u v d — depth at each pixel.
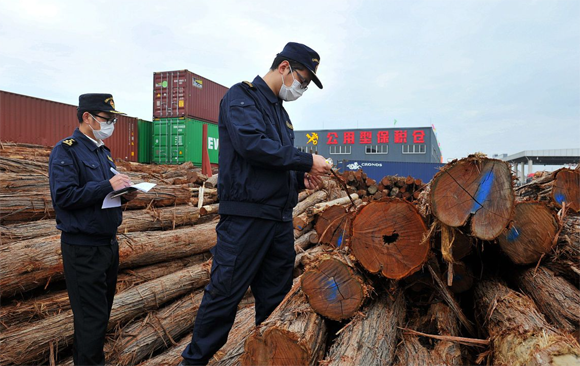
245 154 2.01
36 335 2.58
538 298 2.18
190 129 12.13
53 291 3.17
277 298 2.38
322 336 2.13
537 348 1.58
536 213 2.27
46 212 3.66
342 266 2.15
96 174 2.52
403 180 8.95
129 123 11.48
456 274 2.45
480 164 1.97
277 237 2.26
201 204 5.36
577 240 2.19
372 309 2.24
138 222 4.06
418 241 2.16
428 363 1.95
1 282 2.61
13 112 8.35
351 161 20.14
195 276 3.70
